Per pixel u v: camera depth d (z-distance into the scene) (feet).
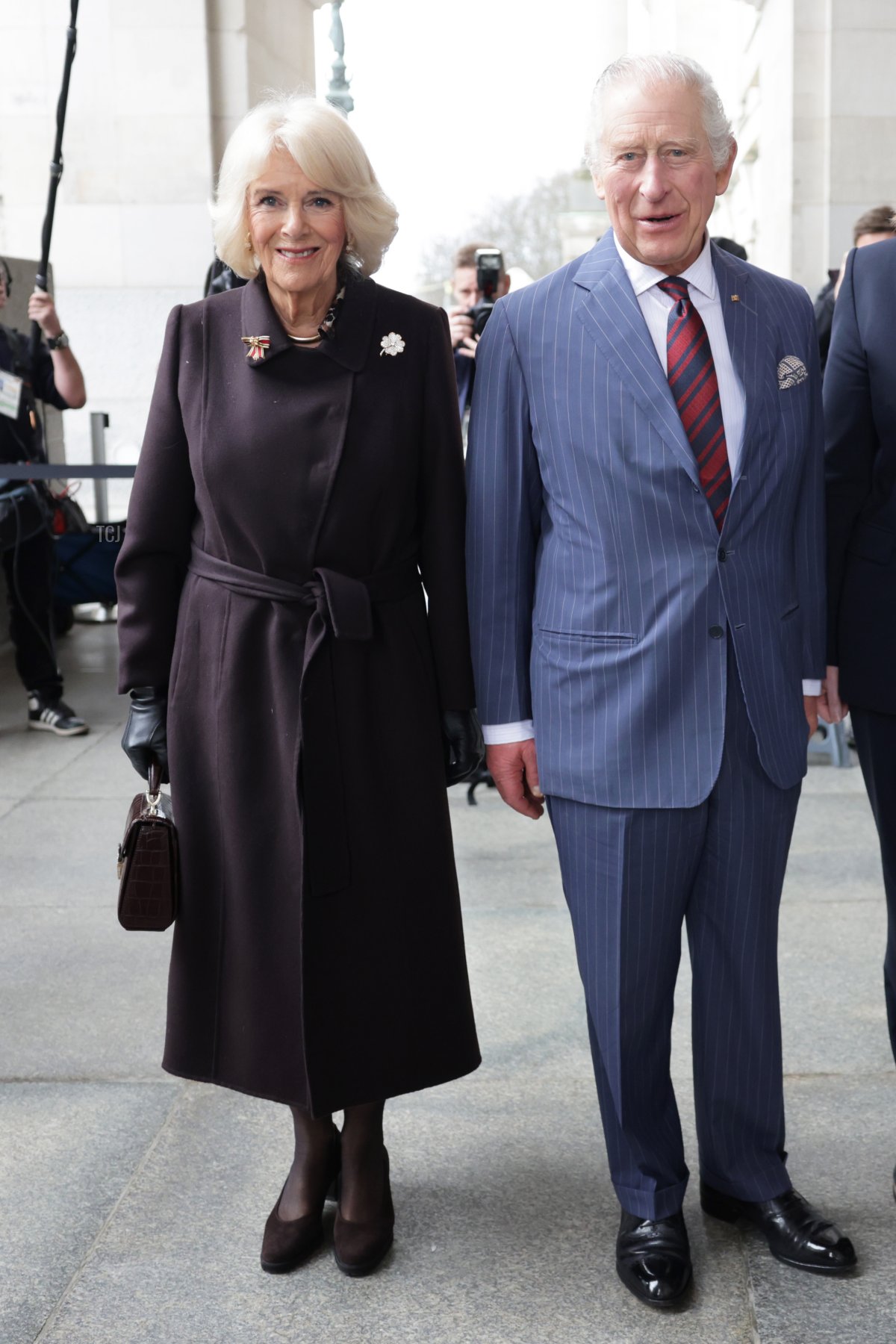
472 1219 7.12
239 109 29.14
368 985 6.53
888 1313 6.30
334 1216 7.12
